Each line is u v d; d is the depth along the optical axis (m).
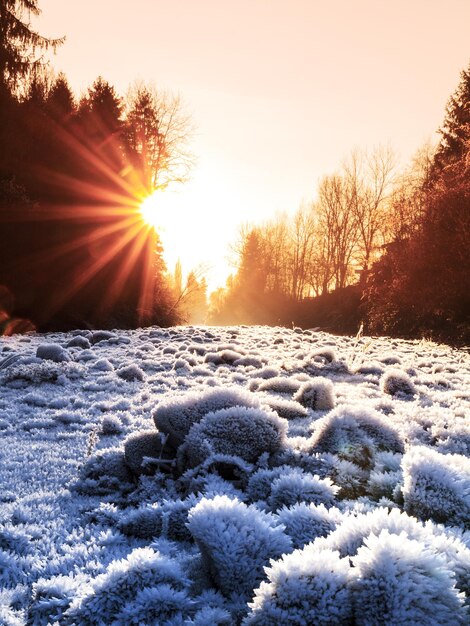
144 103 43.44
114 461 4.84
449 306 28.97
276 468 3.90
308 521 2.86
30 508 4.04
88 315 31.66
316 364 13.63
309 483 3.47
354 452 4.57
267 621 1.94
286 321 59.38
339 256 60.91
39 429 6.91
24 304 28.52
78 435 6.56
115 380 11.04
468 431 6.43
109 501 4.25
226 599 2.46
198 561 2.88
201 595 2.54
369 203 57.91
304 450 4.69
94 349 17.92
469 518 3.05
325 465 4.18
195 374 12.64
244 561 2.47
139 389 10.41
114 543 3.36
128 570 2.53
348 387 10.92
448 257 29.33
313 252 72.62
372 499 3.90
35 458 5.52
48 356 13.23
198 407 4.79
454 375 13.52
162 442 4.59
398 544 1.98
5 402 8.42
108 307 32.91
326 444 4.66
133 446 4.75
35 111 29.61
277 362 14.72
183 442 4.62
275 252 80.19
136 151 40.66
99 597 2.42
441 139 43.09
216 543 2.51
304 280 75.81
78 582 2.71
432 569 1.92
